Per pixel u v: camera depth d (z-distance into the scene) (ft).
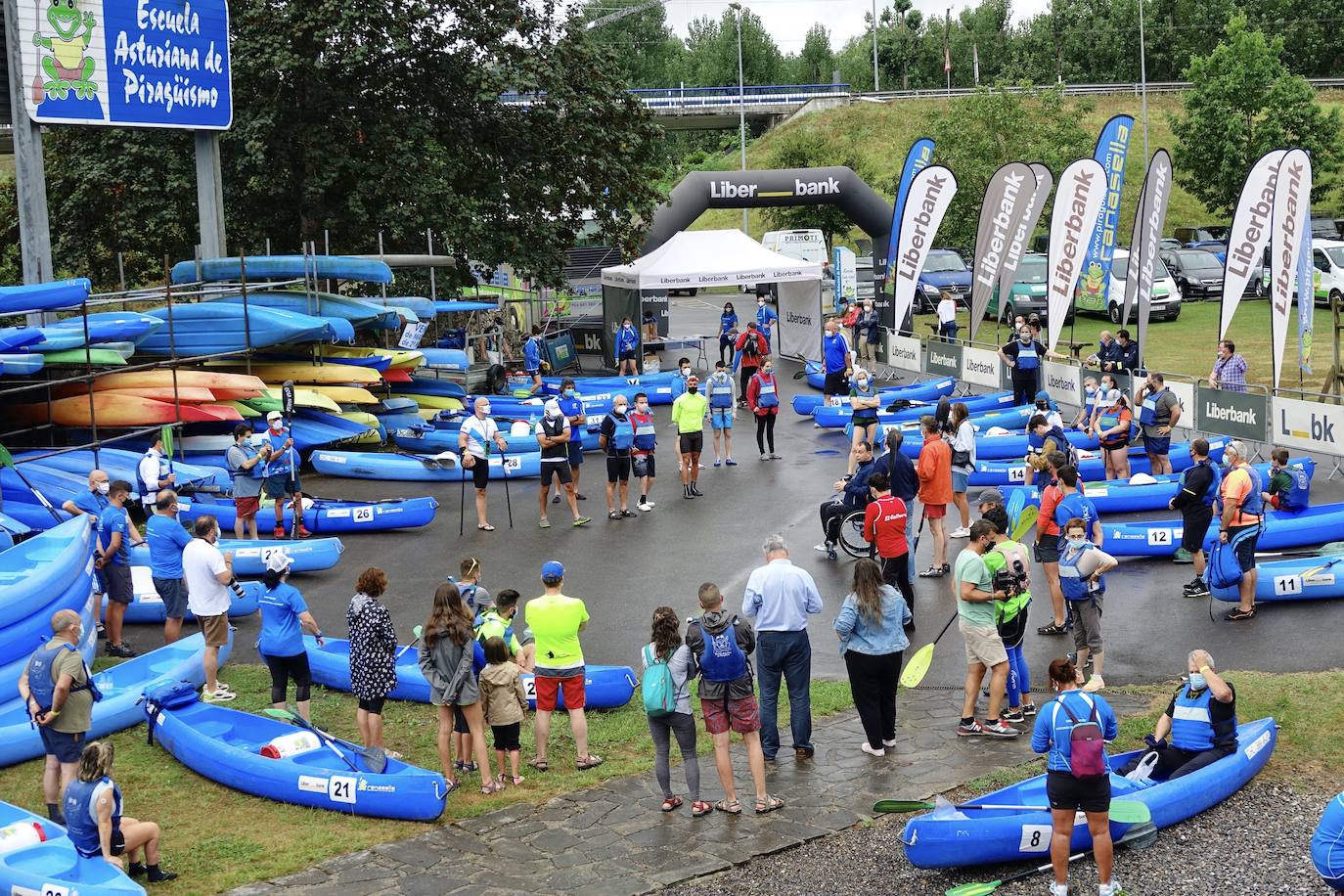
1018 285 127.44
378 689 33.88
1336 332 74.95
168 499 43.37
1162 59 284.61
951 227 155.12
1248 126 170.30
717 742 31.14
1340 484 61.31
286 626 36.60
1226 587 43.73
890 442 50.65
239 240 99.30
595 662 42.68
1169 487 58.70
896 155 220.23
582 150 101.86
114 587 43.60
